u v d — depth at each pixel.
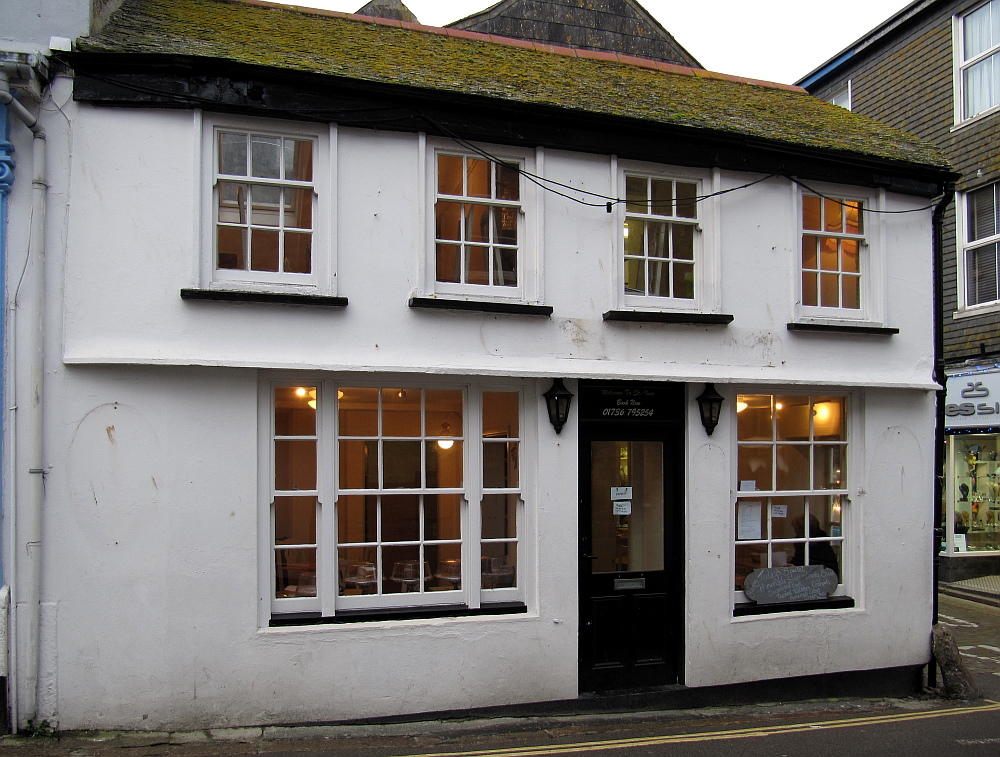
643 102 7.31
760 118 7.82
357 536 6.11
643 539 6.90
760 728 6.22
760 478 7.27
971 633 9.80
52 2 5.52
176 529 5.55
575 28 9.69
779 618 7.10
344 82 5.95
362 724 5.85
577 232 6.69
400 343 6.14
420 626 6.02
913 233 7.85
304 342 5.89
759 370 7.12
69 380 5.41
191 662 5.54
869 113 14.92
